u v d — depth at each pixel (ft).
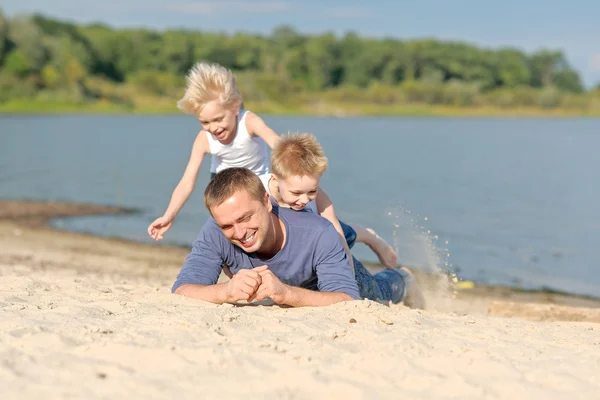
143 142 136.67
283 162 14.25
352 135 180.34
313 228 14.07
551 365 10.71
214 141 17.97
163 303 13.94
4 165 87.92
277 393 8.98
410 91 392.88
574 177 84.99
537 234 46.68
